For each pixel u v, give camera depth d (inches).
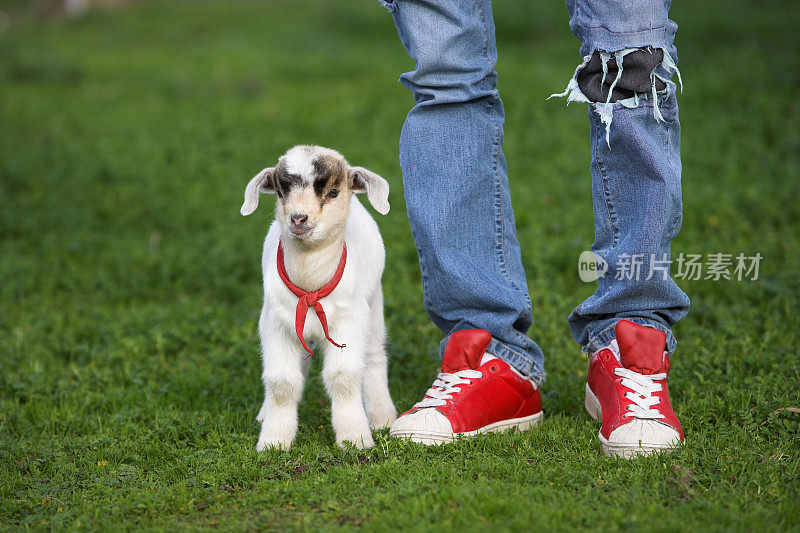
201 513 207.2
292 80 999.0
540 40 1140.5
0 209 575.2
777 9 1216.2
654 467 213.6
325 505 202.2
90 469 240.7
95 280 454.0
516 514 188.9
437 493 201.6
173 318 396.8
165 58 1165.1
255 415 279.9
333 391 246.1
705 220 472.7
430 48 243.4
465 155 249.0
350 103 832.9
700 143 624.4
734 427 242.5
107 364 349.7
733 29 1058.7
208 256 481.4
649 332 237.5
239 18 1496.1
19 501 218.2
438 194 247.9
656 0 227.3
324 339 243.8
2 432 276.4
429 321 370.0
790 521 185.0
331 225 231.8
